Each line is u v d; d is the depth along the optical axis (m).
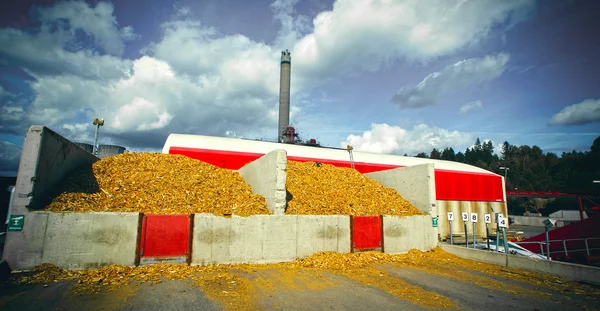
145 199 10.34
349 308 6.64
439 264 11.33
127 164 12.66
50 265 8.25
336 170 17.39
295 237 10.75
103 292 7.05
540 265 10.21
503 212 25.78
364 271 9.82
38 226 8.28
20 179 8.36
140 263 9.03
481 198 25.05
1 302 6.26
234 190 12.24
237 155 19.19
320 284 8.27
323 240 11.23
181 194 11.06
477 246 14.28
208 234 9.72
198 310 6.21
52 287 7.25
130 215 9.08
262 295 7.24
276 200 10.70
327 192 14.09
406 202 15.10
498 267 10.99
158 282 7.88
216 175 13.43
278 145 22.94
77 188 9.98
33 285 7.32
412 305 6.98
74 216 8.58
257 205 11.07
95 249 8.66
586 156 66.06
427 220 13.58
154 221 9.30
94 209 9.16
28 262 8.14
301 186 14.02
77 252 8.50
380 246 12.28
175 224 9.48
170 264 9.27
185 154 18.14
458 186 24.31
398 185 16.12
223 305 6.53
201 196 11.22
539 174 76.12
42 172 8.83
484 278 9.53
